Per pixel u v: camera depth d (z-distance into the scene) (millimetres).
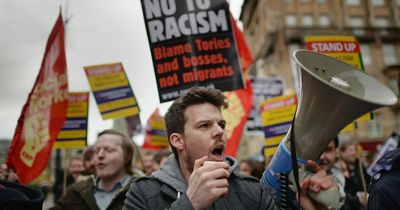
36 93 3834
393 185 1600
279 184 1641
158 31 3600
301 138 1516
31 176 3662
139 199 1844
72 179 6652
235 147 4457
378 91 1473
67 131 4758
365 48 28672
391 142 4547
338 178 3373
